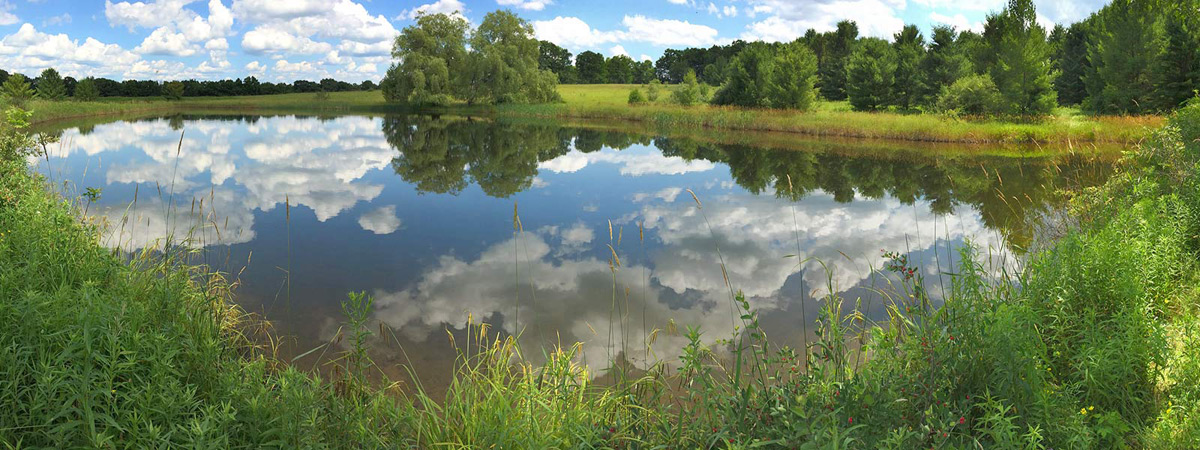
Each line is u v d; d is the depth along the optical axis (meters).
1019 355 3.42
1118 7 37.88
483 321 6.52
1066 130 26.94
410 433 3.88
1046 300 4.58
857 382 3.46
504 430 3.46
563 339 6.01
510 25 64.56
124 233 9.51
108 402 3.12
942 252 9.16
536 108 54.59
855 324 5.90
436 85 62.22
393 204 13.91
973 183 16.42
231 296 6.90
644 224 11.87
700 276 8.23
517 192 15.80
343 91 98.94
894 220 11.96
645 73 131.38
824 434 2.71
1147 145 8.66
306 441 3.14
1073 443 3.05
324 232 10.78
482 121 48.03
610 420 3.88
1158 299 4.88
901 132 30.11
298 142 29.06
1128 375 3.72
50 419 2.85
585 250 9.79
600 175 19.05
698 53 121.94
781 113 39.19
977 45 38.12
